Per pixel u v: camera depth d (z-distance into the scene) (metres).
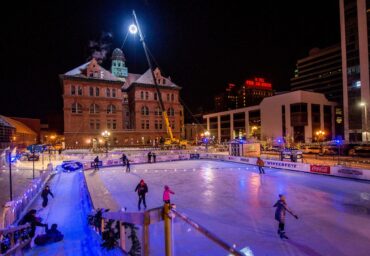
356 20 61.16
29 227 9.37
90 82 73.69
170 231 3.77
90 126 72.88
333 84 110.75
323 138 70.00
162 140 75.12
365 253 8.43
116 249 6.44
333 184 20.59
